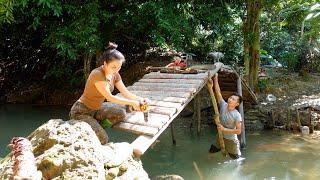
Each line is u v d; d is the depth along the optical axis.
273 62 12.43
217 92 6.43
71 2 8.25
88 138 3.11
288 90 9.59
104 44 9.20
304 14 5.30
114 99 3.73
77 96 9.95
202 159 6.19
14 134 7.29
